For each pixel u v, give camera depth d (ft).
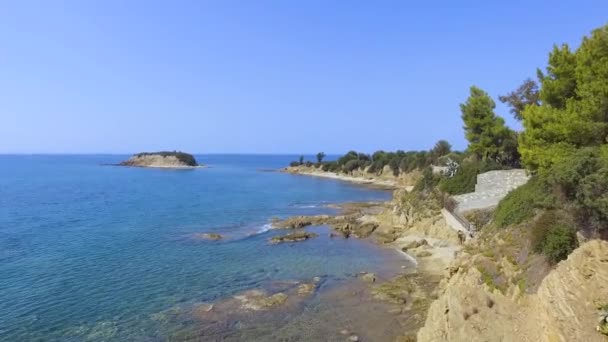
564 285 52.49
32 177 495.82
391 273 120.67
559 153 84.99
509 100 180.55
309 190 381.40
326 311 92.12
